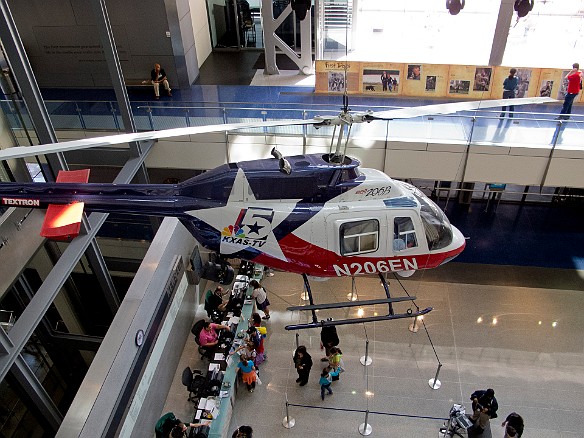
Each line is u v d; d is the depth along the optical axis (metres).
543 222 14.47
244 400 9.88
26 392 8.32
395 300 6.35
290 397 9.91
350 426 9.39
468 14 16.03
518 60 14.21
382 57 14.82
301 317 11.61
